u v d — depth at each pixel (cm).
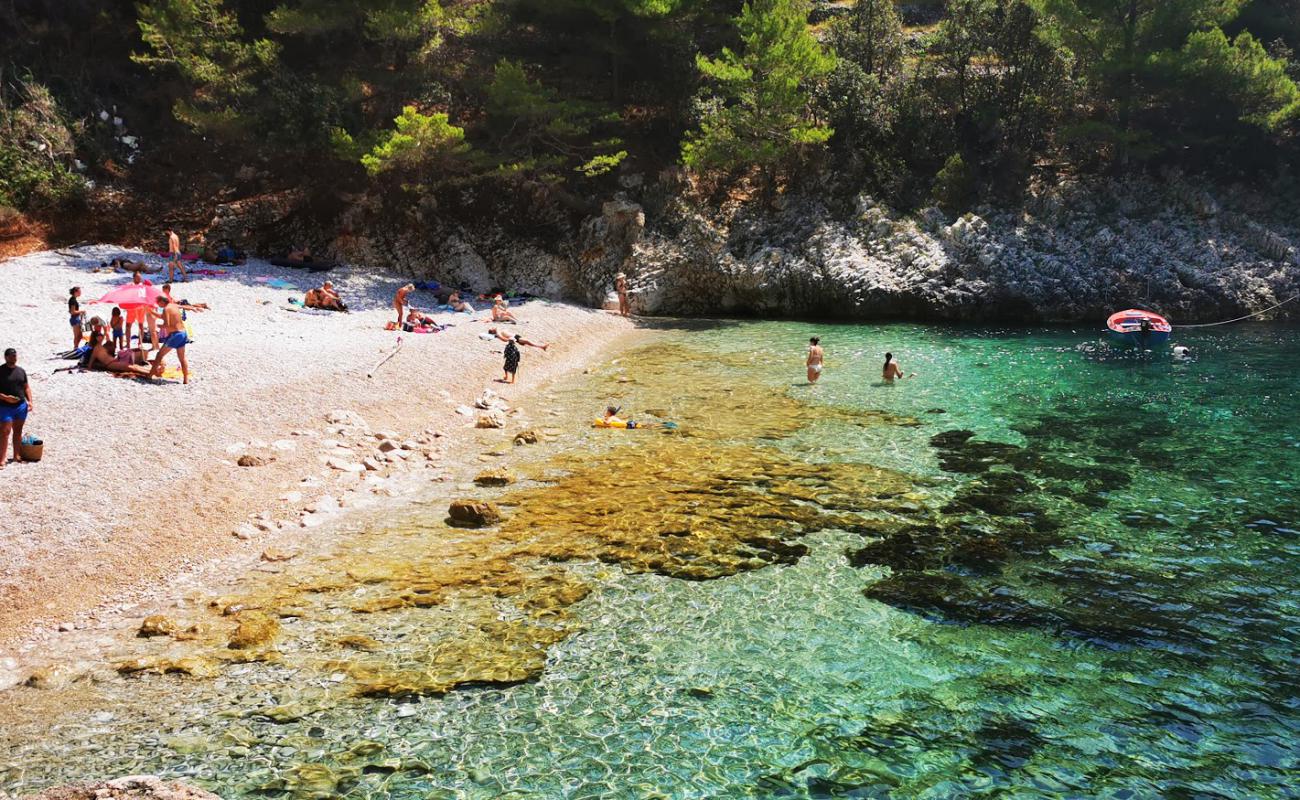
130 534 1495
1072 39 4334
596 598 1362
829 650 1205
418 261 4481
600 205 4644
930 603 1335
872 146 4553
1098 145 4497
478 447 2216
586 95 4956
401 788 919
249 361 2530
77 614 1296
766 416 2469
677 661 1179
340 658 1184
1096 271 3966
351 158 4203
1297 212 4103
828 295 4184
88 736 1005
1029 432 2245
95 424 1878
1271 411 2378
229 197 4597
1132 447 2097
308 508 1741
